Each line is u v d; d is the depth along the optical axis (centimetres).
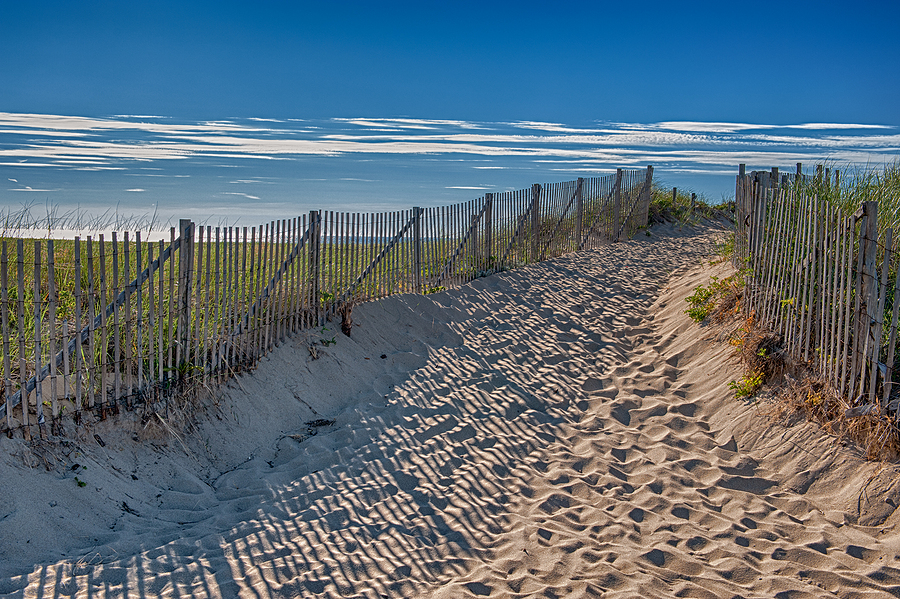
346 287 918
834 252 597
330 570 445
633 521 506
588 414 720
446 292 1116
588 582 428
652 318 1062
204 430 627
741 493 538
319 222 838
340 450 630
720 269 1149
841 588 412
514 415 717
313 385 754
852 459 527
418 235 1070
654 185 2234
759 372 672
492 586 427
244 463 616
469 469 600
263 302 745
